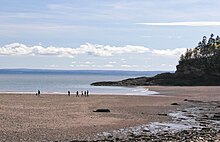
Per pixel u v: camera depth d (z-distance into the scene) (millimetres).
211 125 39969
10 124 36188
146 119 43688
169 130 35594
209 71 159375
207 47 184250
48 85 161000
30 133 31391
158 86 146000
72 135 31094
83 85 164500
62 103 64500
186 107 62125
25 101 66938
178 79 159375
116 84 162875
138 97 83562
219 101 75500
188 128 37375
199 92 105250
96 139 29344
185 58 177500
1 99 70250
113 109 55031
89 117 43938
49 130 33344
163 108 59250
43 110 51031
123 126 37344
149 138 29406
